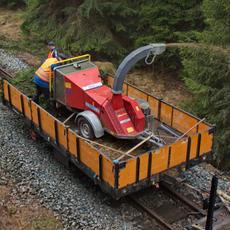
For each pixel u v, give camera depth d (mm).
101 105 9617
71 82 10273
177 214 9242
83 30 17469
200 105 13000
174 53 16359
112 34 17750
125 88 12180
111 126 9547
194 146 9508
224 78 12281
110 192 8578
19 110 11656
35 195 9609
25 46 19078
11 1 26109
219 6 12227
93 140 10125
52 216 9000
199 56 12320
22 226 8727
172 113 10906
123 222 8938
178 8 16156
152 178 8953
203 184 10320
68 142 9609
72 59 11219
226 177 11383
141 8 17312
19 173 10289
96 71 10742
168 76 17656
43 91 11656
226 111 11977
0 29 22750
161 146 9414
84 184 10039
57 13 18953
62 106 11438
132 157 9062
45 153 11125
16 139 11594
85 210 9164
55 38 18406
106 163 8422
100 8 17188
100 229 8680
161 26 16438
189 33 15523
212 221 7715
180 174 10180
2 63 16391
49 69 11109
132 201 9570
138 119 9555
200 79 12727
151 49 8953
